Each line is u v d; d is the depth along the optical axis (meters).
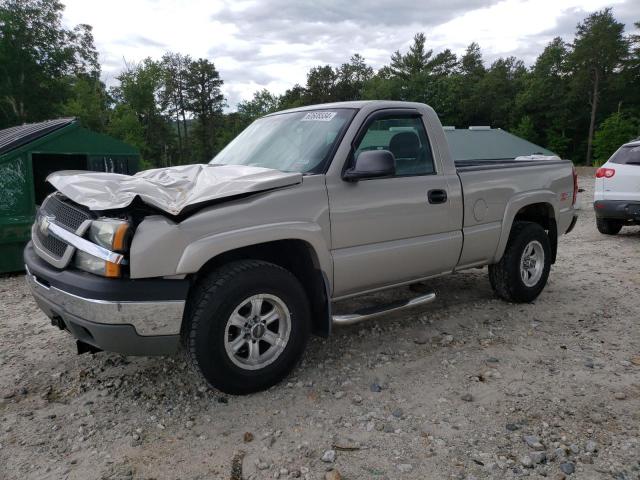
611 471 2.76
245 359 3.54
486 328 4.84
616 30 69.69
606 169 9.17
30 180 7.70
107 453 3.00
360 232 3.96
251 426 3.25
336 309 5.22
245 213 3.40
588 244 9.01
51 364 4.22
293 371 3.96
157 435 3.18
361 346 4.44
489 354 4.27
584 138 74.12
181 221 3.21
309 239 3.65
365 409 3.42
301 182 3.68
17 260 7.41
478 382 3.78
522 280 5.36
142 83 66.62
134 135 59.78
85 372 4.02
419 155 4.46
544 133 75.75
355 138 4.02
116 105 64.38
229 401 3.55
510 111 75.88
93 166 8.67
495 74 78.75
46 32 51.19
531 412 3.35
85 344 3.58
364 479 2.73
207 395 3.63
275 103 99.56
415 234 4.33
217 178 3.55
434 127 4.59
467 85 77.50
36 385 3.86
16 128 10.13
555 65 75.38
